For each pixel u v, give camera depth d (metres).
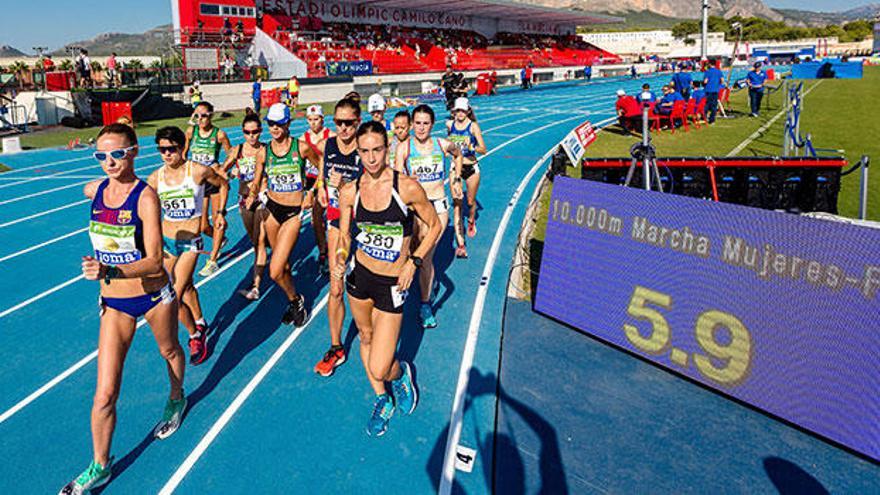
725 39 99.44
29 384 4.24
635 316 4.33
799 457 3.24
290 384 4.13
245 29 30.11
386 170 3.15
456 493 3.04
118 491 3.09
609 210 4.43
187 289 4.41
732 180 6.64
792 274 3.39
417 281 5.98
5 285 6.29
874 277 3.04
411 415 3.71
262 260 5.63
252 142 5.84
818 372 3.34
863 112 18.86
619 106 16.06
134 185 3.02
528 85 37.34
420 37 42.56
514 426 3.59
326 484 3.12
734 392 3.74
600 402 3.81
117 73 23.58
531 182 10.52
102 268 2.78
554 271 4.98
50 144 16.84
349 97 4.43
